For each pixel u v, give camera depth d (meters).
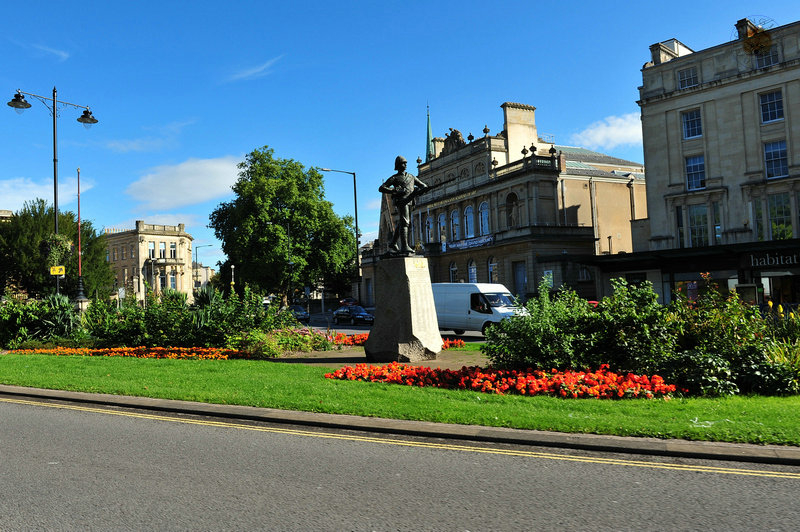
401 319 13.98
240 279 57.03
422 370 11.17
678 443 6.35
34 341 19.31
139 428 7.96
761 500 4.85
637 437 6.66
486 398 8.98
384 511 4.74
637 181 53.19
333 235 60.53
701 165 36.72
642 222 39.78
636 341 10.02
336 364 13.73
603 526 4.38
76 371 12.98
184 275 99.12
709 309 10.30
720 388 8.93
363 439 7.19
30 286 44.78
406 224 14.39
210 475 5.77
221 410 8.71
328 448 6.79
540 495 5.08
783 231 33.12
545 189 47.94
